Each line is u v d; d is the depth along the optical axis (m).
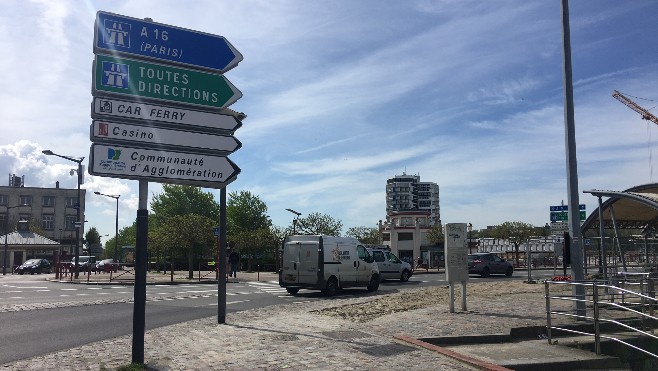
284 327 11.26
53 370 7.33
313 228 54.06
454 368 7.52
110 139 7.52
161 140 7.85
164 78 7.94
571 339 10.52
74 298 19.36
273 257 52.38
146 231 7.66
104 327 11.86
